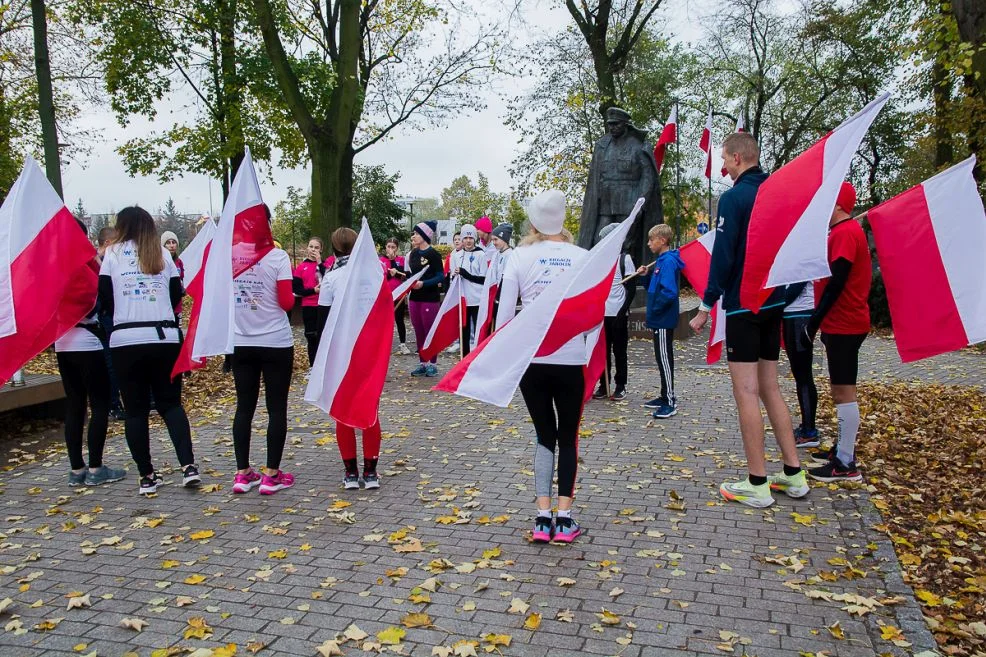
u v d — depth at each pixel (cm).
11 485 584
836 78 3475
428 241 1029
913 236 519
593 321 429
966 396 888
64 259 550
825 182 450
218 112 2452
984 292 502
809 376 635
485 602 366
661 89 3547
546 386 438
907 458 606
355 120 2247
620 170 1421
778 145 3841
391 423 770
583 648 322
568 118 3098
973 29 857
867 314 529
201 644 330
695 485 547
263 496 542
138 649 328
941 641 328
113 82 2241
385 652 321
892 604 356
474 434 718
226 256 512
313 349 1119
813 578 384
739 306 486
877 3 2333
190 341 513
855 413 535
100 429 579
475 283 1107
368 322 530
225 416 834
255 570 410
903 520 470
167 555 435
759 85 3553
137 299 532
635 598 368
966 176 509
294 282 837
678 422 748
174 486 571
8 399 709
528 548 434
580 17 2375
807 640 327
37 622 354
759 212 465
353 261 527
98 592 386
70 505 530
